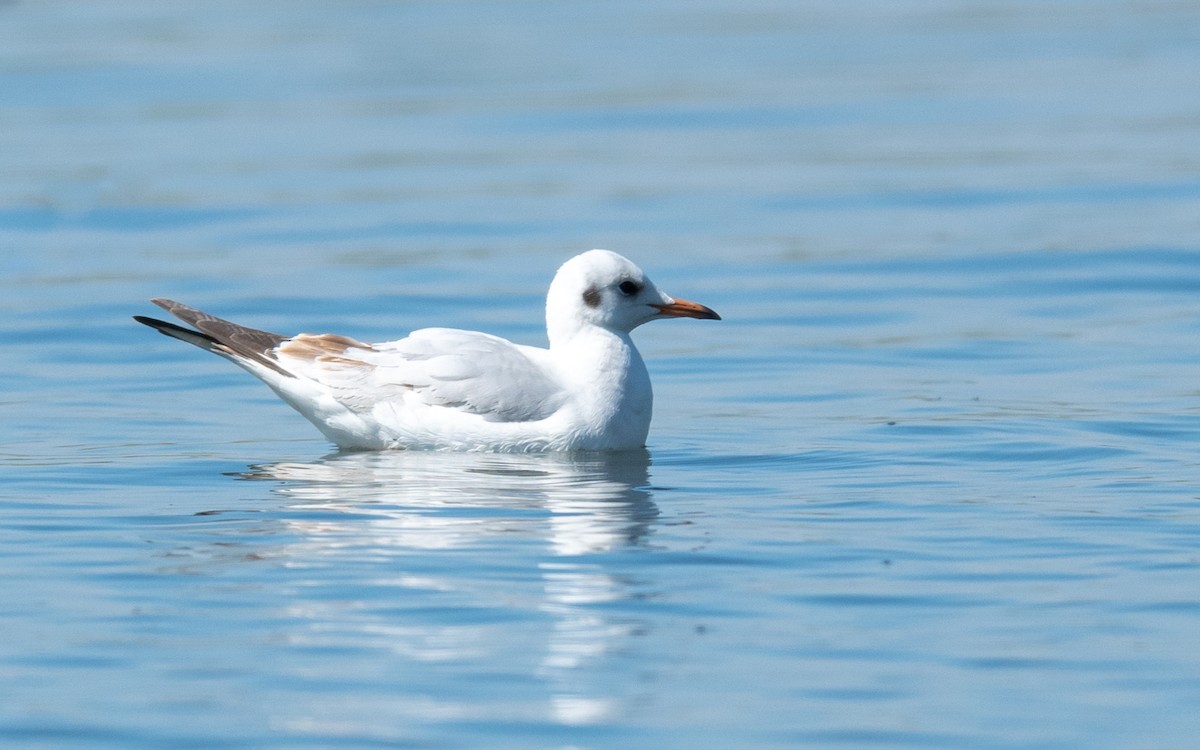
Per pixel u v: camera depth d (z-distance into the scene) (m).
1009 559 11.21
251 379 18.22
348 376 14.81
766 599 10.41
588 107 36.94
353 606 10.27
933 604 10.30
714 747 8.33
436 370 14.66
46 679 9.18
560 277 15.20
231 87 39.62
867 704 8.84
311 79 40.56
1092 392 16.86
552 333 15.26
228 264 24.09
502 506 12.67
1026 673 9.20
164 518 12.35
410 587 10.63
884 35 47.09
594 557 11.27
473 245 25.33
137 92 38.91
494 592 10.52
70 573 10.97
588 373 14.84
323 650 9.57
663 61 42.88
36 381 17.98
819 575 10.89
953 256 24.19
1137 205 27.09
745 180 29.89
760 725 8.57
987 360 18.58
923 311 21.23
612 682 9.12
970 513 12.41
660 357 19.25
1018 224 26.09
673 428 15.80
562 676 9.20
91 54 43.97
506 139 33.84
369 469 14.04
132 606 10.30
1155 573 10.85
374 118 36.03
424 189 29.42
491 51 44.69
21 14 51.66
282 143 33.47
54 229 26.69
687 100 37.66
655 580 10.80
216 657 9.47
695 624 9.98
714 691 9.00
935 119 35.16
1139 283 22.41
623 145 33.22
